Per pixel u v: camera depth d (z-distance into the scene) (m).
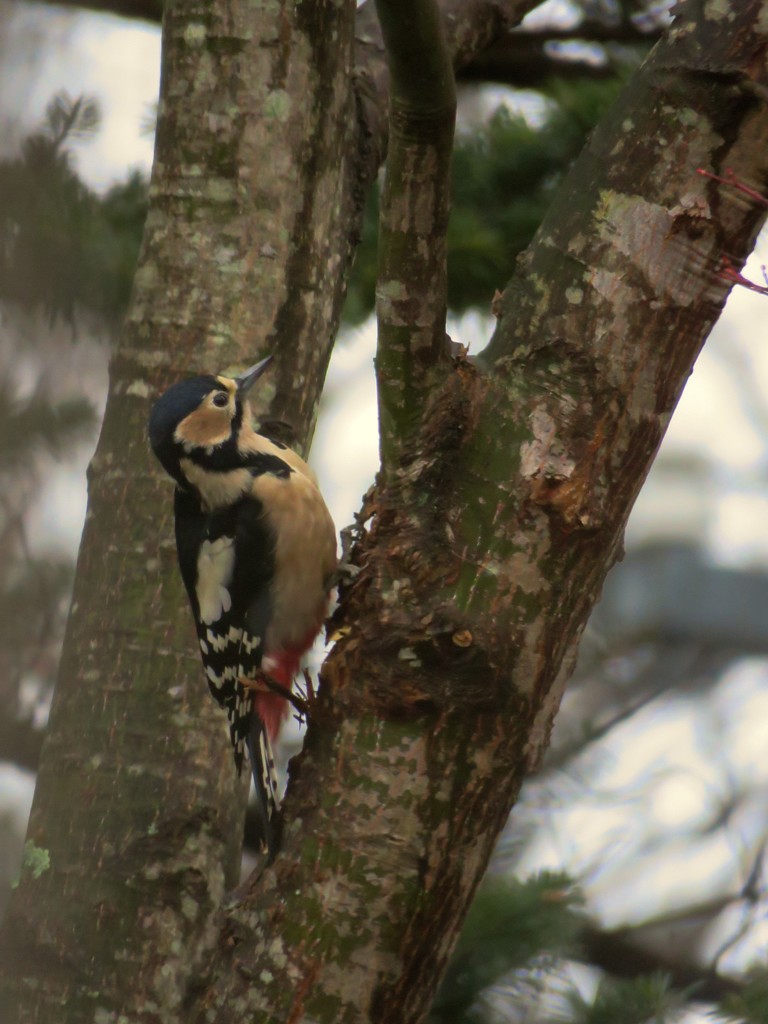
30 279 11.52
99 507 8.88
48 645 12.88
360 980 6.30
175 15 9.07
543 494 6.40
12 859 11.05
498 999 8.84
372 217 12.02
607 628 17.38
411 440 6.59
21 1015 7.78
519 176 12.00
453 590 6.39
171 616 8.55
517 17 10.93
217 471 9.64
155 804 8.16
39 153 11.45
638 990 8.93
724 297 6.53
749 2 6.44
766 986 9.12
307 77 8.98
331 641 7.36
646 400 6.48
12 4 12.79
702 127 6.46
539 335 6.57
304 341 9.10
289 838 6.49
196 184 8.97
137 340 9.02
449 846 6.34
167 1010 7.77
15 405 12.06
